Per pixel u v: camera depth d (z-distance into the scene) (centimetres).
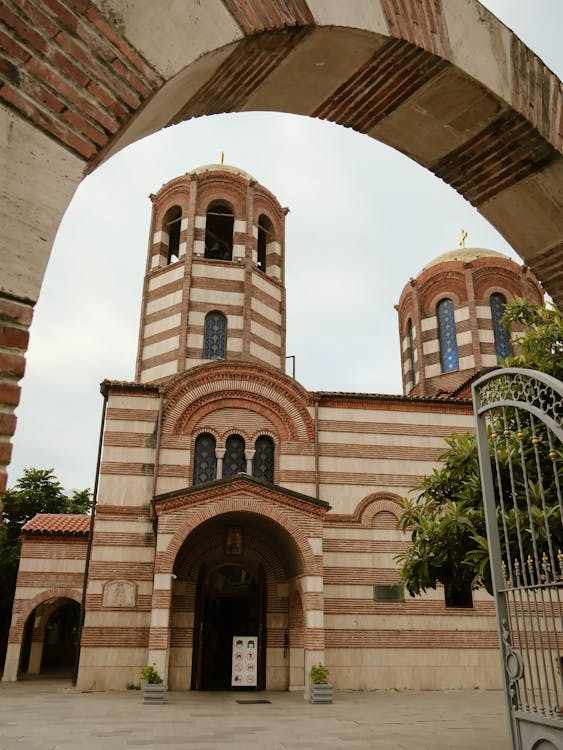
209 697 2000
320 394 2558
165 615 1930
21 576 2775
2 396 287
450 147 603
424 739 1288
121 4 348
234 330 2822
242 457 2480
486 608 2384
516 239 659
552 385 509
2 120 306
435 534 1040
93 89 338
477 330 3294
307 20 434
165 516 2030
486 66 542
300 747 1211
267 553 2369
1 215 300
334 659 2244
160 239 3061
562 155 580
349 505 2442
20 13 316
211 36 384
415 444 2564
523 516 724
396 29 484
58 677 2902
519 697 529
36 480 4200
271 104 525
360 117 575
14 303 299
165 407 2434
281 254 3167
